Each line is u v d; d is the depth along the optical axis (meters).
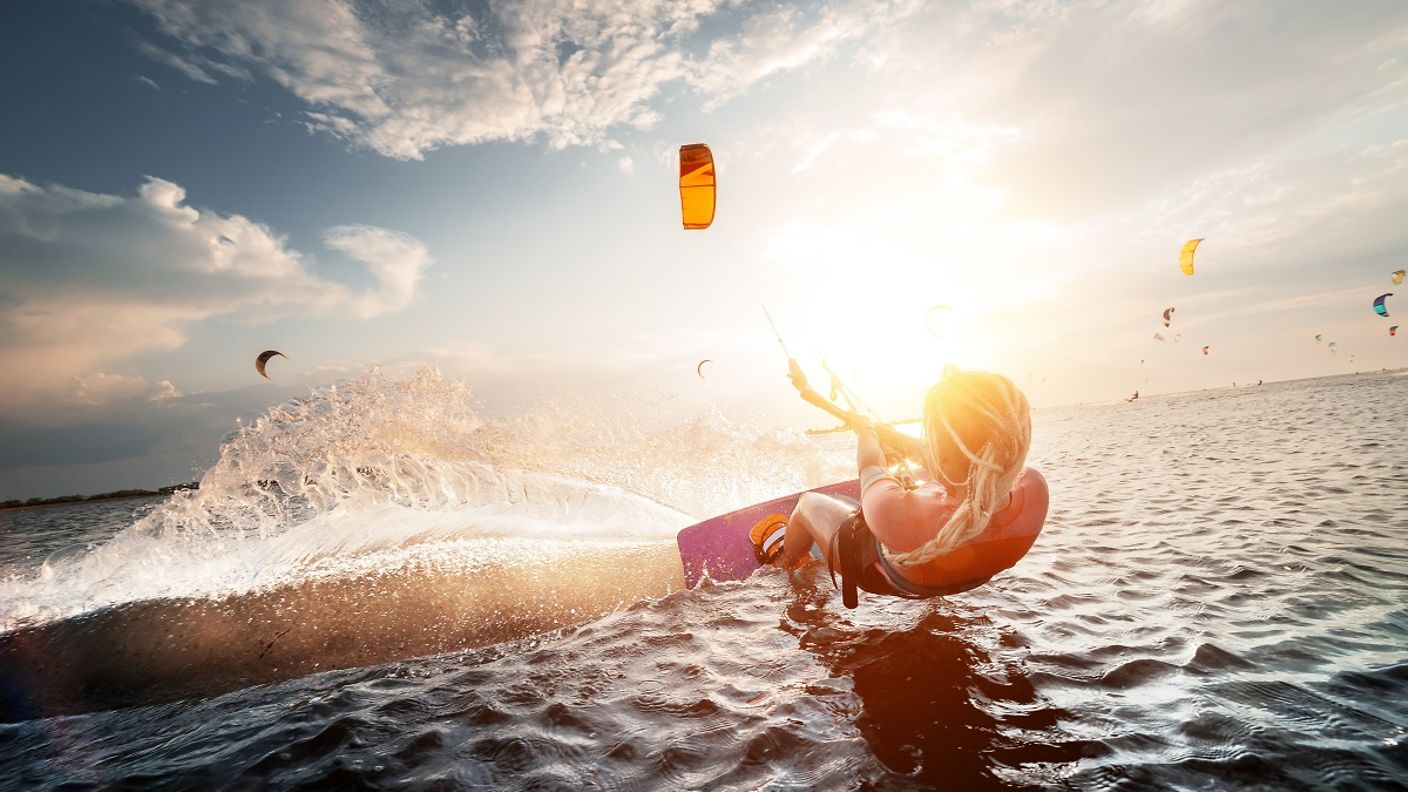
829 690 2.04
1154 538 3.83
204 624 3.15
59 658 2.89
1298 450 7.46
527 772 1.65
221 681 2.72
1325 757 1.46
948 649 2.29
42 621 3.24
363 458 5.05
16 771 1.97
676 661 2.42
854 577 2.51
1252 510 4.41
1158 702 1.78
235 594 3.47
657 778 1.58
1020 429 1.63
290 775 1.72
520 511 4.95
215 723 2.23
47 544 9.23
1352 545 3.31
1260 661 2.00
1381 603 2.47
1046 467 8.84
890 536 2.00
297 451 4.87
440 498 5.10
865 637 2.50
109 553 4.11
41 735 2.28
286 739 1.96
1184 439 10.93
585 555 4.05
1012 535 1.94
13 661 2.87
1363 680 1.82
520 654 2.69
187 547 4.18
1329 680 1.84
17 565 4.43
